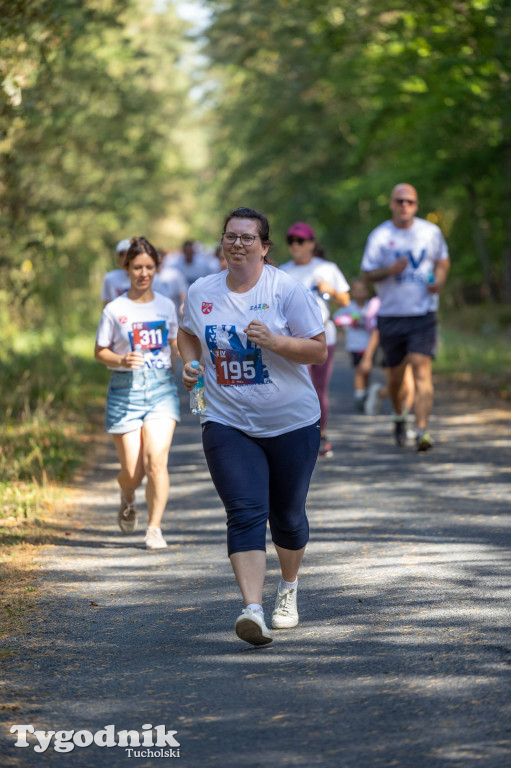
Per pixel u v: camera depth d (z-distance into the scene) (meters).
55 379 36.81
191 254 41.09
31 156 34.00
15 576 15.02
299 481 11.81
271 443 11.72
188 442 28.84
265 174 99.44
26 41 25.86
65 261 46.12
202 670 10.71
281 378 11.62
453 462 23.52
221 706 9.64
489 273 83.50
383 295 25.06
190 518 19.16
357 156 70.00
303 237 23.12
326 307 23.70
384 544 16.08
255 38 62.59
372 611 12.55
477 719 9.01
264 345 11.19
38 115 32.84
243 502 11.39
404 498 19.67
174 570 15.27
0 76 25.66
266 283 11.62
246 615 10.94
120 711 9.64
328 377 25.00
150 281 17.09
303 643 11.48
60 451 25.53
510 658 10.55
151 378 17.02
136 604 13.48
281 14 54.16
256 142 90.88
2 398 31.39
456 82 47.44
